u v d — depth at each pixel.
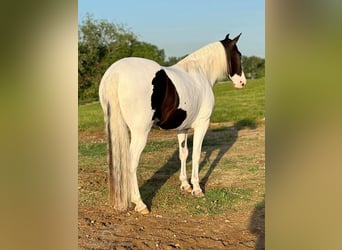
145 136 3.10
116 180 3.02
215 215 3.31
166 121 3.29
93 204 3.40
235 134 5.27
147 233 2.97
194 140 3.63
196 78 3.51
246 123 5.68
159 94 3.10
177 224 3.14
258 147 4.71
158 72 3.11
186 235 2.96
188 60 3.62
